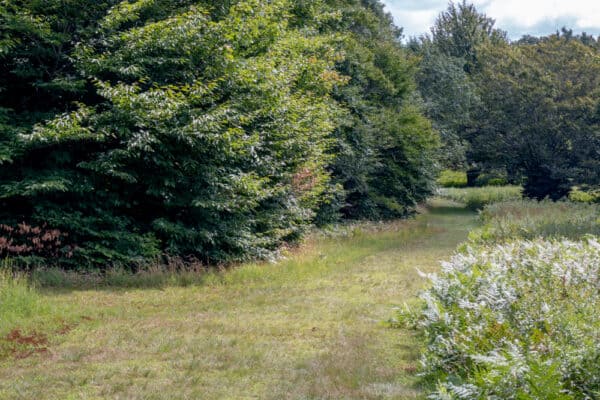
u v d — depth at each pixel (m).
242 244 14.38
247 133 15.46
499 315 5.95
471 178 55.91
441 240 21.28
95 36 14.04
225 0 15.78
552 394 4.41
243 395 5.86
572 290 6.74
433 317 6.58
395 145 30.22
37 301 9.36
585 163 38.25
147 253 13.10
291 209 17.00
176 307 10.05
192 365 6.75
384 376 6.32
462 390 4.71
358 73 28.53
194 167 13.28
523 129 40.59
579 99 38.81
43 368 6.69
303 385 6.08
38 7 13.30
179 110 13.04
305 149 17.62
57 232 12.06
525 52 45.94
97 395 5.84
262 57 15.63
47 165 13.00
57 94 13.66
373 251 18.03
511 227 16.28
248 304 10.30
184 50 13.66
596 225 16.92
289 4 19.48
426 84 52.44
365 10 34.44
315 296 10.97
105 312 9.49
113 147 13.39
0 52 12.38
